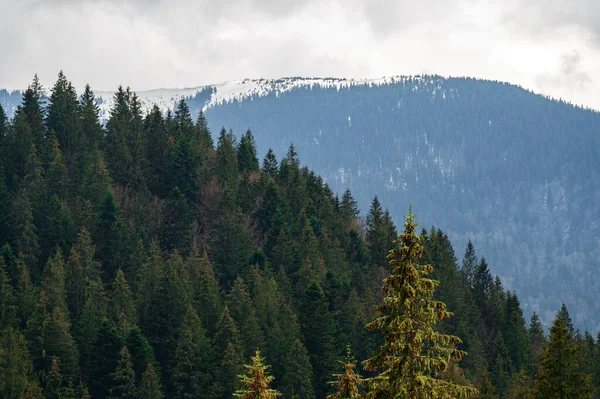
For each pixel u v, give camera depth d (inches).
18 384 5344.5
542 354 3029.0
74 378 5935.0
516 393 3959.2
